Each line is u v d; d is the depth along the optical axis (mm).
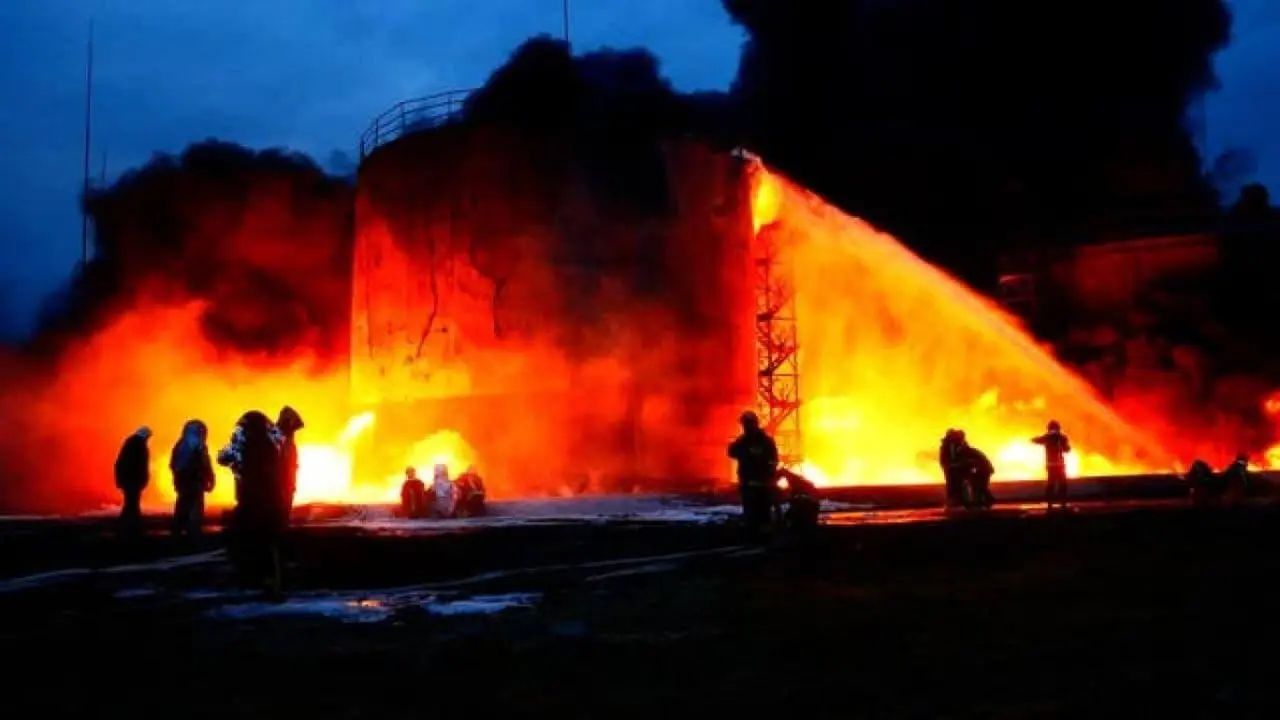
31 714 6336
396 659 7906
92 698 6742
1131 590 10656
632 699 6422
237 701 6605
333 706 6426
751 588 11789
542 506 24859
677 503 25969
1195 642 7699
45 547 17203
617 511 25062
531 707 6289
